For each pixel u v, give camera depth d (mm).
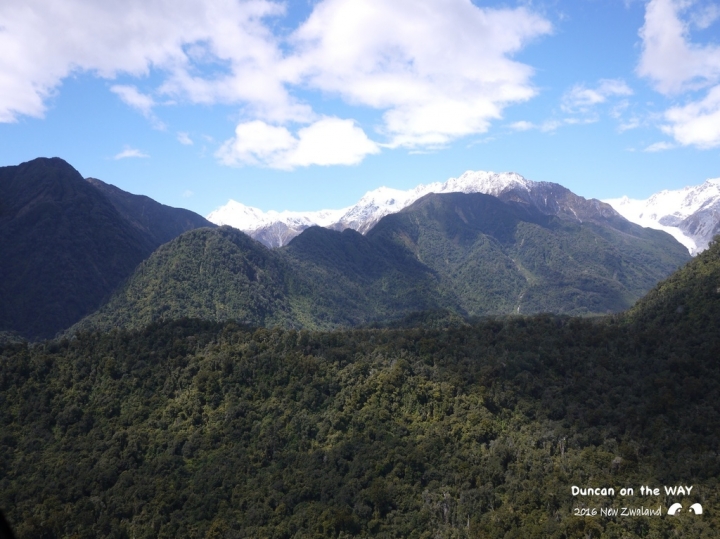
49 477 112625
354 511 100438
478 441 110250
